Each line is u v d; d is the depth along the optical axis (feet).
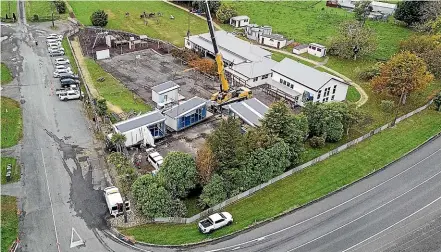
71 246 161.89
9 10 413.80
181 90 281.74
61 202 183.52
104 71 304.09
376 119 256.52
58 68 297.74
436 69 297.33
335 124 227.81
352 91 291.79
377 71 304.71
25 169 202.08
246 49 325.42
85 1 453.58
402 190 197.26
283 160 198.80
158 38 370.12
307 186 197.98
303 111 236.43
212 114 254.68
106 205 183.52
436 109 265.54
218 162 186.29
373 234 172.14
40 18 394.32
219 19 417.08
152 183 177.17
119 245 164.04
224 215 175.11
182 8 454.81
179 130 237.45
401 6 408.46
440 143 232.94
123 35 368.89
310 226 175.63
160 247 164.04
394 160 217.77
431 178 205.26
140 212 179.42
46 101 261.24
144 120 225.56
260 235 170.71
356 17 411.54
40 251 158.51
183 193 183.21
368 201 190.19
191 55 324.60
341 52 341.00
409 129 244.83
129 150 218.79
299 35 388.37
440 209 185.68
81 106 259.19
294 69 283.79
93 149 219.61
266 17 433.07
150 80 294.25
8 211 176.24
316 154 222.07
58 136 228.43
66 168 204.44
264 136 197.88
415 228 175.22
